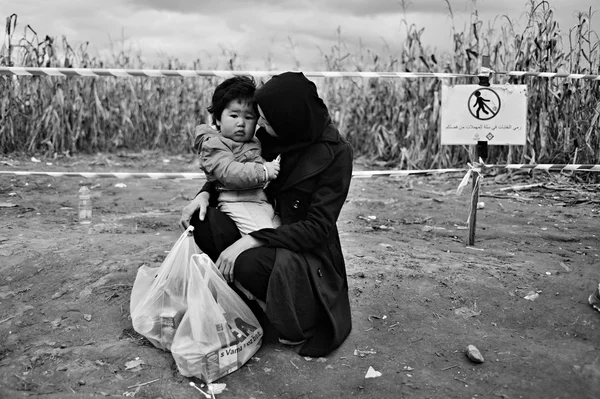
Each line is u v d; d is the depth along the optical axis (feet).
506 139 13.46
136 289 9.86
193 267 8.56
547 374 8.57
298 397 8.06
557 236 14.88
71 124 34.47
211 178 9.49
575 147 23.34
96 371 8.46
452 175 25.84
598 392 8.14
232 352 8.44
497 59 25.73
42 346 9.21
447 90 13.39
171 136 38.81
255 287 8.82
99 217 17.15
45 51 32.71
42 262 12.26
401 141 29.50
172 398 7.89
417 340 9.59
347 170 8.99
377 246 13.97
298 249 8.77
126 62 37.78
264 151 9.38
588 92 23.80
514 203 19.40
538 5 24.48
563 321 10.14
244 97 9.08
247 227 9.18
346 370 8.69
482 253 13.53
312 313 8.94
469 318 10.30
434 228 16.06
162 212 18.34
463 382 8.44
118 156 34.12
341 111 34.14
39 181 23.21
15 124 32.37
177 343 8.40
